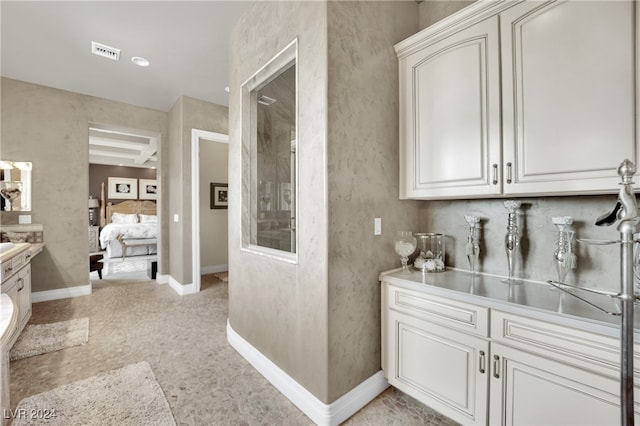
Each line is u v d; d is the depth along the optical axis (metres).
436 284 1.61
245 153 2.45
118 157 8.16
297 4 1.76
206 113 4.23
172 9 2.33
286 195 2.36
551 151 1.32
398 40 1.98
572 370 1.13
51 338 2.60
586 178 1.23
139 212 9.02
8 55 2.99
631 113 1.13
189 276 4.07
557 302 1.30
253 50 2.25
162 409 1.70
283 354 1.89
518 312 1.26
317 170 1.60
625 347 0.82
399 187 1.96
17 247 2.74
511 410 1.29
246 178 2.46
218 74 3.41
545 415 1.20
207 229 5.42
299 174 1.73
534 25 1.37
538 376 1.21
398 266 1.98
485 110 1.53
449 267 2.04
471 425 1.42
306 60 1.67
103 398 1.79
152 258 6.78
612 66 1.17
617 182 1.16
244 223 2.45
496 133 1.49
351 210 1.67
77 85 3.69
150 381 1.98
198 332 2.79
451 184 1.67
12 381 1.96
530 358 1.23
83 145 3.94
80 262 3.93
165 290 4.22
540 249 1.64
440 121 1.72
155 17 2.43
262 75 2.20
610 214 0.90
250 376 2.06
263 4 2.12
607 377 1.05
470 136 1.59
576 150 1.26
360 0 1.73
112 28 2.57
